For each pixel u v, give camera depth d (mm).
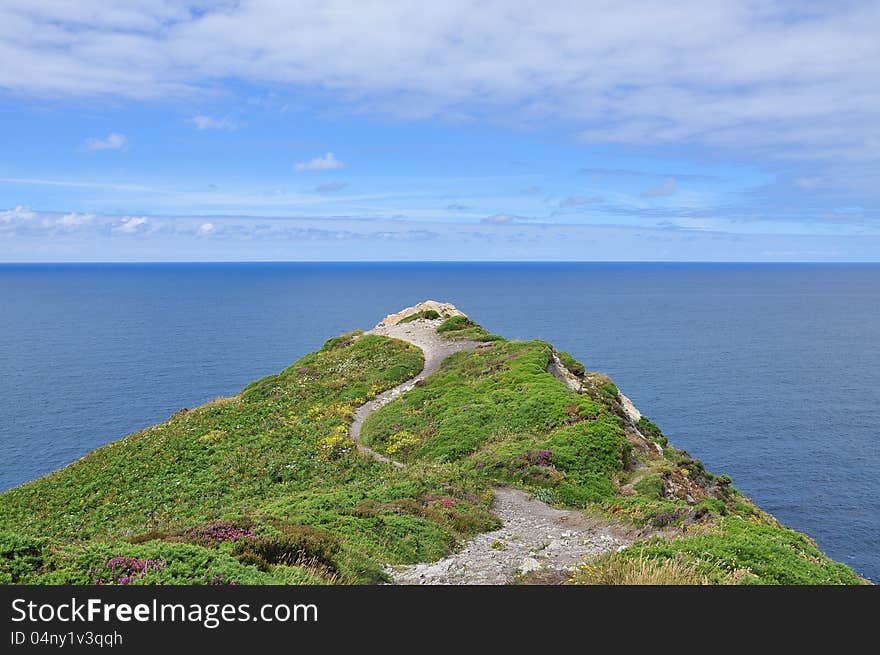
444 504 25438
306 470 37281
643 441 40000
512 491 29453
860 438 94938
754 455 87250
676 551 15578
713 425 101625
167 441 46594
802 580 14602
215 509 32531
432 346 68750
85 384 129250
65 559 12852
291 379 62719
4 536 13188
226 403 57594
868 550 60344
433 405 45562
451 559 18922
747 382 134000
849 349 182250
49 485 41000
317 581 14055
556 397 41125
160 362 154875
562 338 194250
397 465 36875
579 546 20234
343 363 65562
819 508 69875
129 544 14875
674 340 193875
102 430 97750
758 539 17734
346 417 48281
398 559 18766
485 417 40750
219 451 42781
